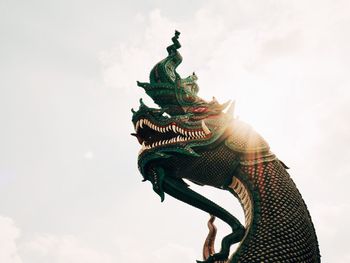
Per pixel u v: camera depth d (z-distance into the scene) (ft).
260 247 16.92
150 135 21.36
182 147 19.85
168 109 22.29
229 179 19.79
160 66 23.54
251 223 17.65
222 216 20.13
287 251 16.87
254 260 16.67
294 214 17.90
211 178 20.13
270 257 16.67
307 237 17.71
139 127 21.40
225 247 18.89
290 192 18.62
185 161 20.10
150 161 20.51
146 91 23.26
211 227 21.15
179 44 24.62
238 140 19.95
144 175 21.04
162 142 20.58
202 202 20.36
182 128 20.38
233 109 20.98
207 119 20.72
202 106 21.58
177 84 22.66
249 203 18.38
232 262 16.96
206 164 19.90
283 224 17.40
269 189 18.33
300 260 16.92
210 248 20.52
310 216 19.26
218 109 21.17
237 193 19.31
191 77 23.65
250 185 18.62
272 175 18.83
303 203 19.15
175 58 24.13
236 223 19.72
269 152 19.80
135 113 21.79
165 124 20.61
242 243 17.29
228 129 20.21
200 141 19.90
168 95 22.59
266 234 17.19
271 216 17.60
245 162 19.33
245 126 20.57
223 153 19.81
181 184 20.68
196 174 20.31
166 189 20.62
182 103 22.18
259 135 20.40
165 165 20.56
